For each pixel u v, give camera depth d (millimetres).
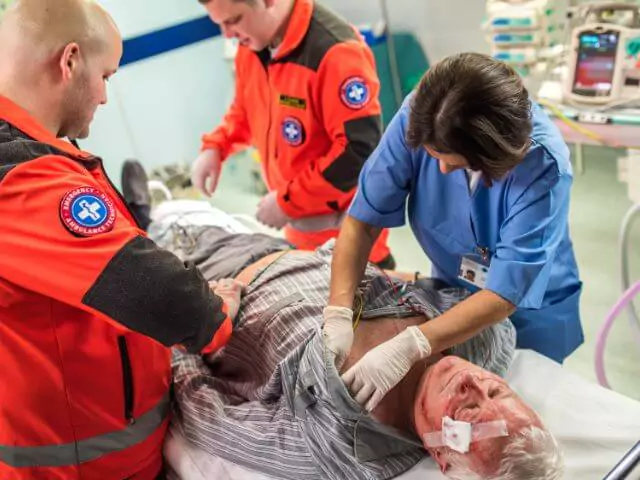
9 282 1058
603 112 2125
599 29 2133
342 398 1197
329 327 1318
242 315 1625
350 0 3680
